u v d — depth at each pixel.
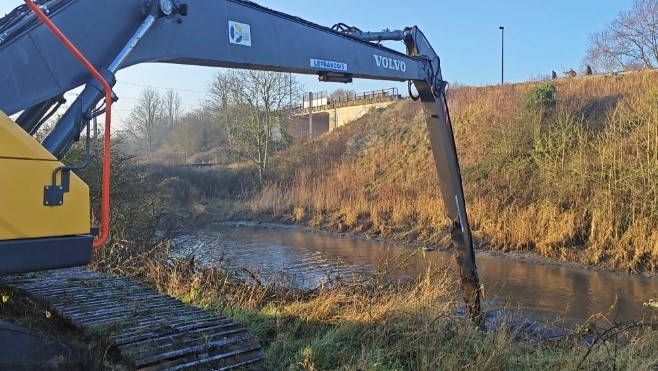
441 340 5.38
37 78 2.94
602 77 23.94
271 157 33.94
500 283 12.94
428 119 7.23
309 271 13.17
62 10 3.11
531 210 17.70
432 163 25.62
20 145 2.60
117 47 3.34
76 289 4.54
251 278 8.94
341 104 43.00
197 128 48.69
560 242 16.33
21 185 2.60
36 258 2.63
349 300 6.86
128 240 9.24
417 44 6.94
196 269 8.64
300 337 5.74
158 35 3.65
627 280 13.31
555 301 11.12
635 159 16.67
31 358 3.58
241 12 4.32
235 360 3.74
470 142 24.28
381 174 27.25
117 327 3.59
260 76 33.75
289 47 4.81
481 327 6.33
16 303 4.30
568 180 17.69
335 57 5.36
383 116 34.16
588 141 19.03
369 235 21.33
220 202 29.61
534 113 20.83
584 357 5.01
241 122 34.16
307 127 47.38
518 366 5.17
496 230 17.84
